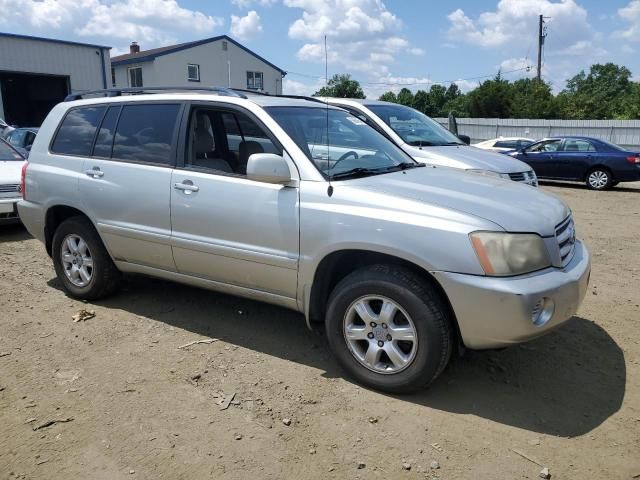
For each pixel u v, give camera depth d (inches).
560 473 112.2
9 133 575.2
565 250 143.2
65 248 203.8
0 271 241.6
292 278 150.6
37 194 205.8
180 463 114.6
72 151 199.0
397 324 137.8
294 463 114.9
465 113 2068.2
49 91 1183.6
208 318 189.0
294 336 175.5
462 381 147.7
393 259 138.5
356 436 123.9
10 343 168.7
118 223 183.6
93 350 164.6
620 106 2034.9
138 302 203.0
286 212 147.9
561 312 130.4
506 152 678.5
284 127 157.2
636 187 641.0
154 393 140.9
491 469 113.3
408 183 150.3
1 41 1036.5
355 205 139.6
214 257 163.9
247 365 156.2
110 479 109.9
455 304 128.0
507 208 136.8
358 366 144.1
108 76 1211.9
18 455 116.6
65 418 129.6
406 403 137.1
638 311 199.8
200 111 173.5
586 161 607.5
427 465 114.5
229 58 1491.1
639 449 120.0
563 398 140.3
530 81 2128.4
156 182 172.9
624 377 151.3
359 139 180.4
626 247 306.5
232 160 169.0
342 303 142.6
